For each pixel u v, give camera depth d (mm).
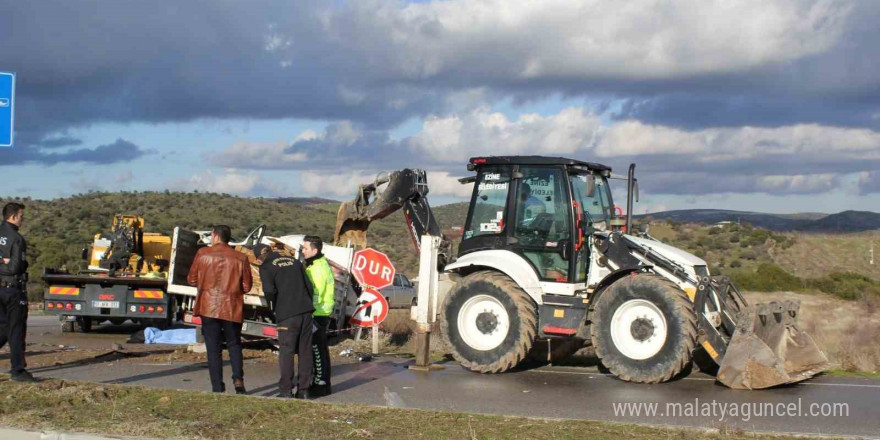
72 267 33594
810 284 27938
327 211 71312
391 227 56625
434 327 17031
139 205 60406
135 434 7156
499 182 12367
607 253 11539
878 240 41875
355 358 13203
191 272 9656
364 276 13836
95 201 60594
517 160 12156
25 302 9789
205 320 9492
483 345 11680
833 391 10094
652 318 10719
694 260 11438
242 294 9633
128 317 16969
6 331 9695
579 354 13930
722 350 10492
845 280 27094
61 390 9016
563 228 11742
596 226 12320
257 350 13805
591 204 12594
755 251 39781
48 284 17625
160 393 8977
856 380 10961
